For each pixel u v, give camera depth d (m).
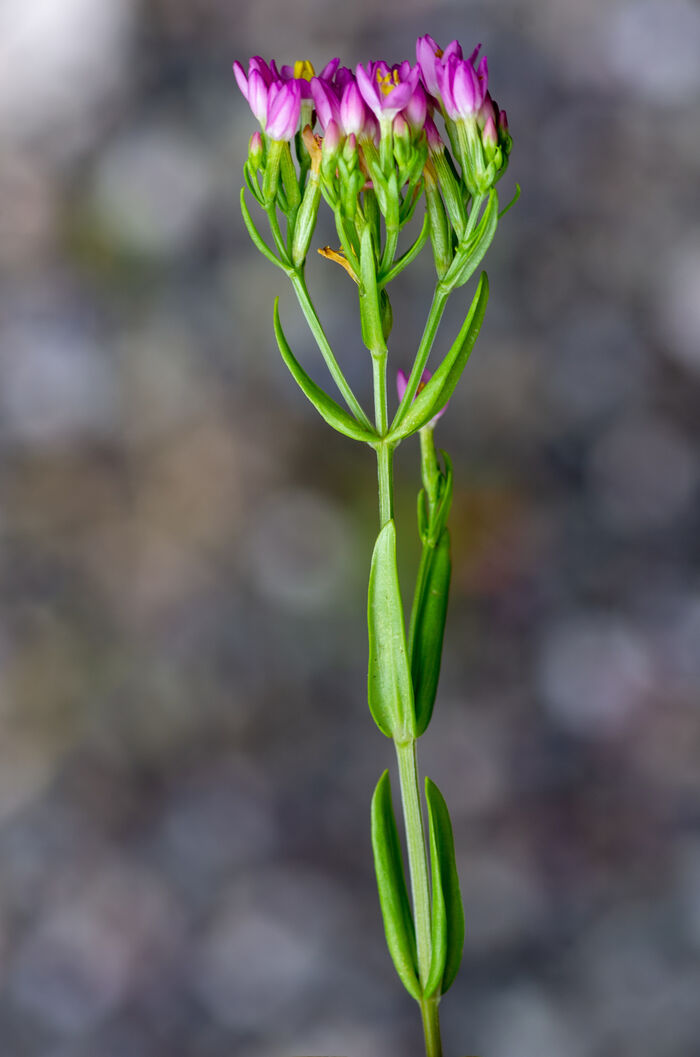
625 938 0.70
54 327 0.97
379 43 1.05
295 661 0.85
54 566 0.90
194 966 0.72
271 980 0.71
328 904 0.74
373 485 0.88
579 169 1.01
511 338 0.94
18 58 1.08
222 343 0.95
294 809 0.78
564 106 1.03
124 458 0.93
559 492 0.90
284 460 0.91
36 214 1.02
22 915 0.75
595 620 0.85
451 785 0.78
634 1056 0.65
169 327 0.97
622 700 0.81
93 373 0.96
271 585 0.87
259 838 0.77
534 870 0.74
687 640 0.83
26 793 0.80
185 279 0.98
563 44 1.05
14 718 0.83
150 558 0.90
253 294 0.96
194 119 1.04
